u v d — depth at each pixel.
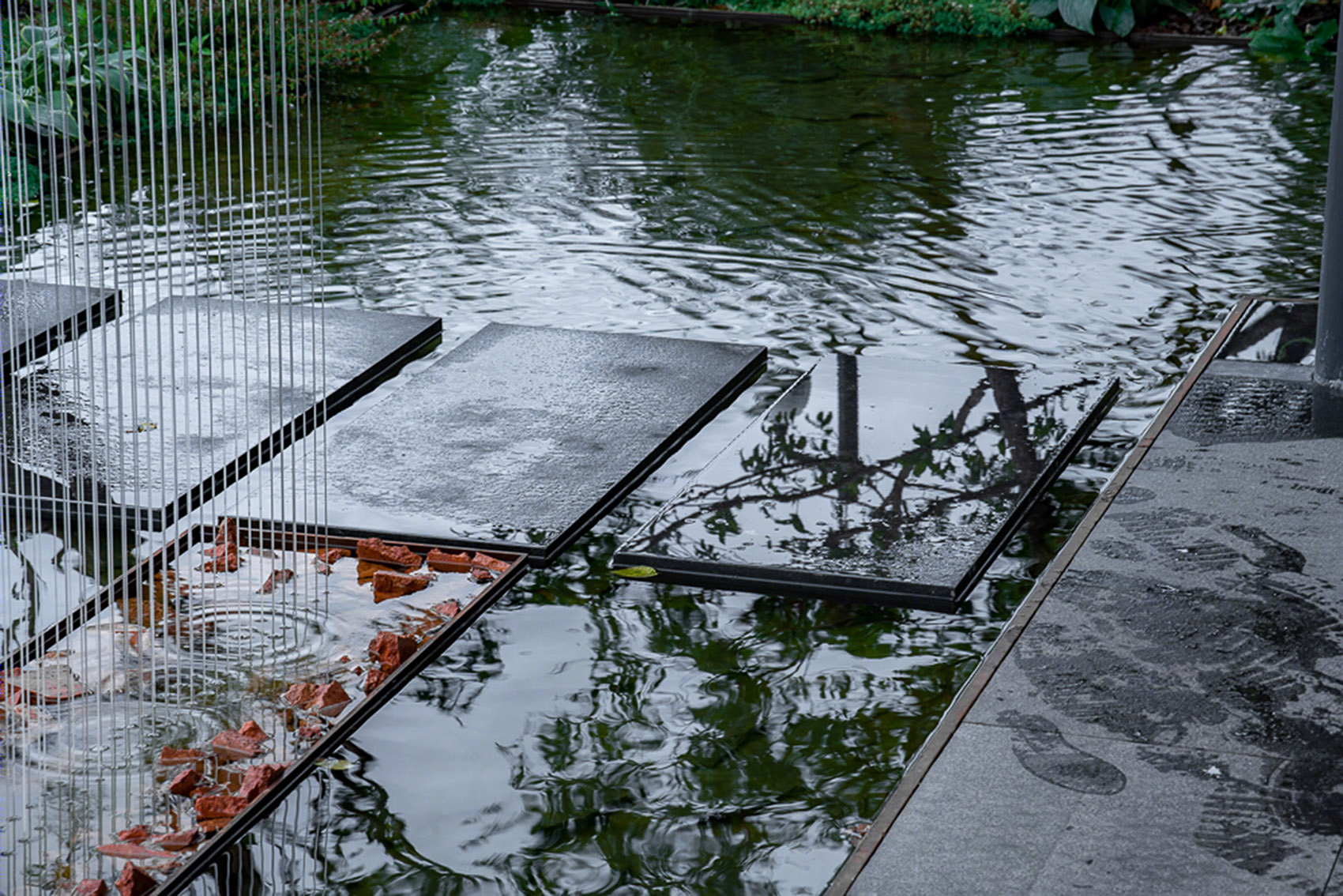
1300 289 6.75
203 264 7.09
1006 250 7.46
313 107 10.52
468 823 3.23
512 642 3.98
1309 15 12.43
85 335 6.05
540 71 11.84
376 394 5.71
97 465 4.85
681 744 3.52
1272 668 3.59
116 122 9.17
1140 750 3.27
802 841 3.15
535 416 5.40
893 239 7.69
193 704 3.64
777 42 12.91
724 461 5.02
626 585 4.29
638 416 5.41
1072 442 5.11
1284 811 3.04
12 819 3.19
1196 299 6.70
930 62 11.96
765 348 6.15
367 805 3.29
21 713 3.57
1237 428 5.07
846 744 3.50
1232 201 8.18
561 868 3.08
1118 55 12.10
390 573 4.25
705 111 10.48
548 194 8.52
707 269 7.25
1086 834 2.99
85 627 3.86
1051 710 3.44
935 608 4.11
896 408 5.43
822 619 4.09
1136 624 3.81
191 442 5.05
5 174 4.48
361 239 7.68
